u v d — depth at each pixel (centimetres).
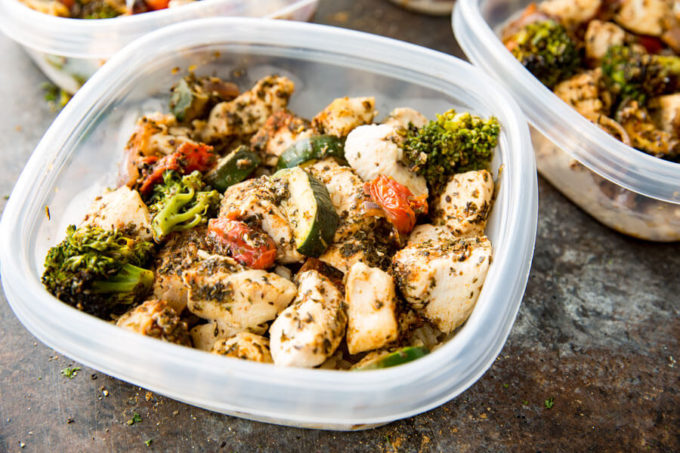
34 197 24
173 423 24
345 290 24
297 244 24
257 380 20
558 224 30
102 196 26
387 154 26
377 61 28
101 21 29
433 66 27
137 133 27
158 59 28
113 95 27
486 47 29
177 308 24
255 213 24
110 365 21
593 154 27
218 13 30
